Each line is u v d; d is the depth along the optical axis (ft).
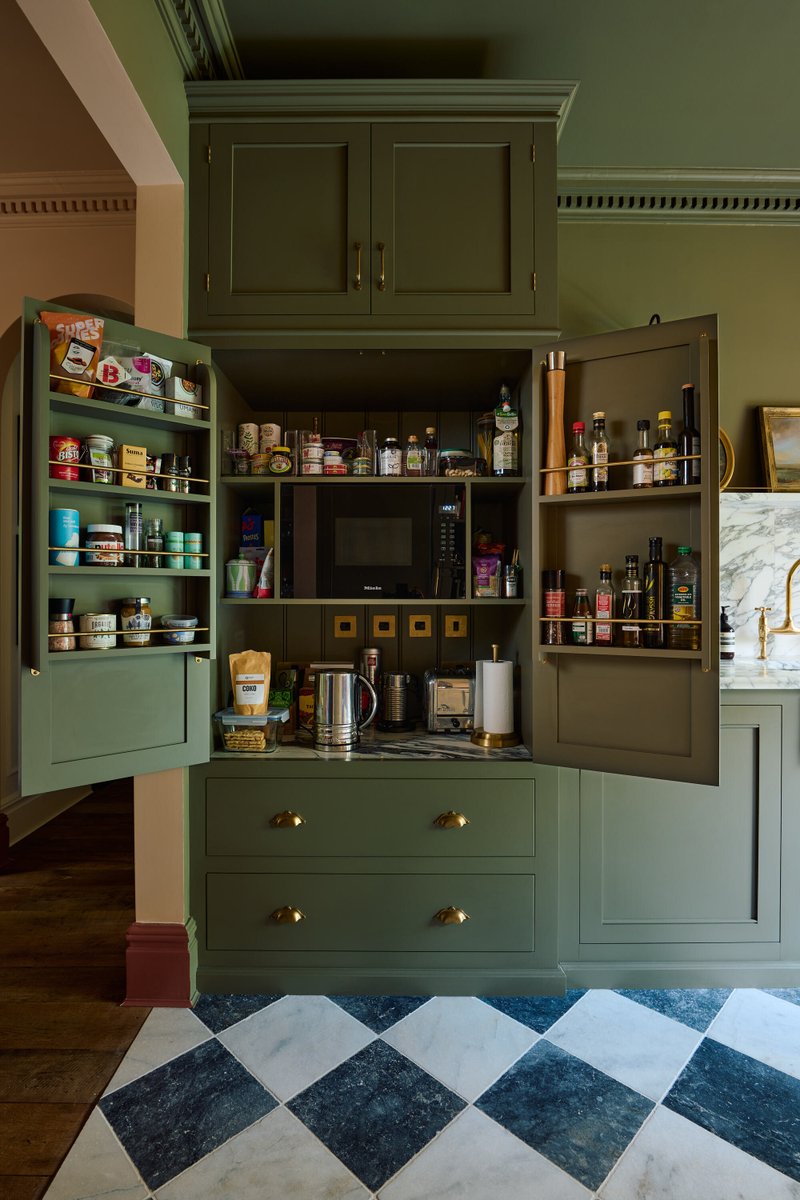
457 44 5.88
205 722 5.74
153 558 5.42
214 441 5.69
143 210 5.83
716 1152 4.27
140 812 5.85
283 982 5.93
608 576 5.51
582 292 7.74
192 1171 4.11
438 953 5.98
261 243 5.89
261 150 5.90
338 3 5.38
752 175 7.52
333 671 6.64
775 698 6.18
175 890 5.84
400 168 5.90
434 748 6.35
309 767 5.96
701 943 6.18
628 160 7.36
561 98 5.79
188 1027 5.49
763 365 7.77
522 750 6.28
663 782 6.18
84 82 4.60
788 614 7.16
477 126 5.88
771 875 6.19
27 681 4.58
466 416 7.68
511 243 5.87
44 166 8.23
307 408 7.59
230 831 5.97
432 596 6.31
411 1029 5.46
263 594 6.36
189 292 5.88
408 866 5.96
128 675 5.23
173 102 5.54
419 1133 4.39
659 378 5.39
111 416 5.10
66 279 8.90
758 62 6.02
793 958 6.19
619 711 5.50
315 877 5.96
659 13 5.50
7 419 9.73
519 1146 4.30
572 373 5.76
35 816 10.45
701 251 7.78
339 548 6.29
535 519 5.81
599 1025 5.55
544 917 5.98
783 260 7.77
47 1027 5.49
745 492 7.30
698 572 5.21
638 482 5.32
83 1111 4.57
